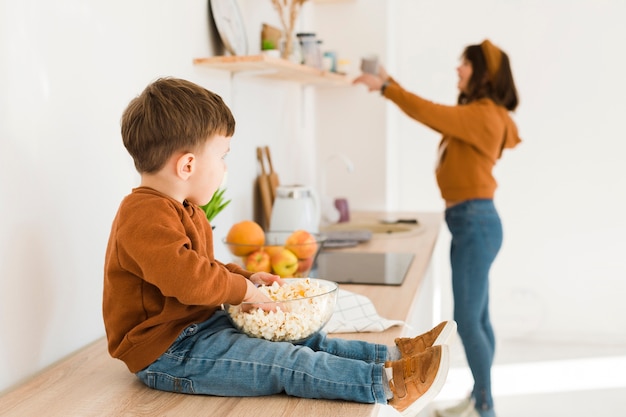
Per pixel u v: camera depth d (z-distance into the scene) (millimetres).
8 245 1182
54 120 1302
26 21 1217
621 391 3238
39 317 1268
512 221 3822
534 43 3693
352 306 1516
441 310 3943
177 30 1860
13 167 1190
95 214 1449
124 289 1110
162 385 1114
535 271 3830
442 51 3787
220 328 1177
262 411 1025
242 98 2412
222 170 1206
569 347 3777
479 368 2764
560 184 3746
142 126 1125
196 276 1060
